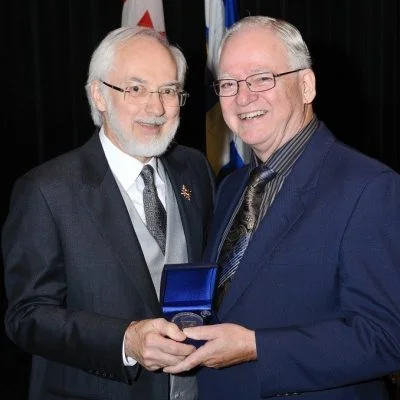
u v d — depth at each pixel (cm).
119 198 191
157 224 199
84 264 184
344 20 534
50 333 176
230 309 173
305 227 168
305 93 186
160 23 363
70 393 186
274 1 498
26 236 183
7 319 185
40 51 428
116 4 442
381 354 156
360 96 545
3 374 430
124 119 192
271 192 181
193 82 466
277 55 179
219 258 187
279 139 183
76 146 441
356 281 160
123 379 174
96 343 172
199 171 223
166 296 171
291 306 167
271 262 169
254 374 173
